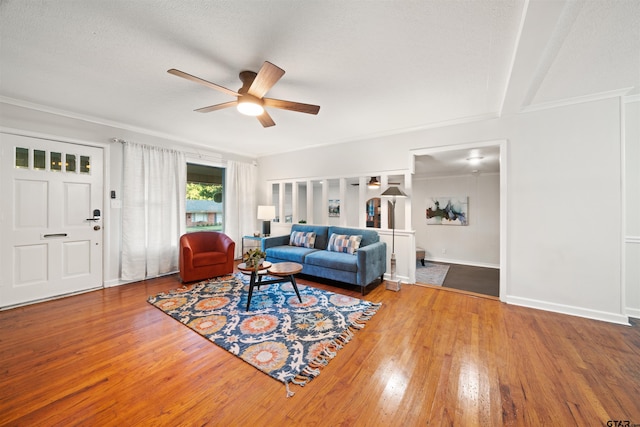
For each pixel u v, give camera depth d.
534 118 2.85
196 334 2.22
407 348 2.01
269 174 5.46
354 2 1.42
